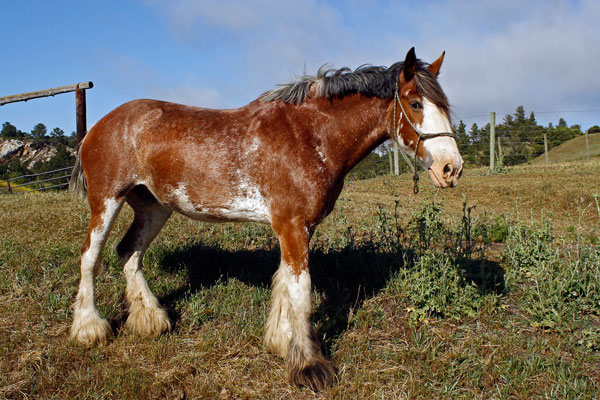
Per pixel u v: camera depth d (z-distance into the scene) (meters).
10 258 4.68
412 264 4.63
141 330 3.48
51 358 3.07
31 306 3.75
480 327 3.65
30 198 8.68
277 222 3.04
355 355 3.17
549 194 10.57
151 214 3.73
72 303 3.87
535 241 5.01
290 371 2.90
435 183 3.02
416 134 3.07
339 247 5.22
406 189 13.17
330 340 3.40
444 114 3.02
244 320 3.63
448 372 2.97
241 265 4.91
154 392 2.75
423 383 2.88
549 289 4.00
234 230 6.20
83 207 7.34
